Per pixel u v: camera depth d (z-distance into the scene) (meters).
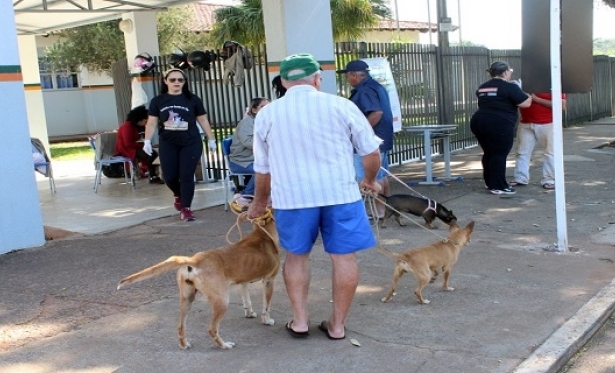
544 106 9.68
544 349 4.35
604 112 23.00
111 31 23.42
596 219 7.91
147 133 8.70
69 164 16.91
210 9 30.05
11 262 6.84
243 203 5.64
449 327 4.76
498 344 4.45
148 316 5.09
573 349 4.46
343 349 4.40
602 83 22.73
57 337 4.75
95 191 11.65
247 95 11.12
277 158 4.28
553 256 6.46
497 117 9.31
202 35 25.17
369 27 22.62
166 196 10.73
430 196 9.66
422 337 4.59
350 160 4.33
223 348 4.44
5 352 4.50
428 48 13.96
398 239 7.37
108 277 6.19
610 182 10.25
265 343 4.53
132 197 10.83
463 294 5.46
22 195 7.31
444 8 15.24
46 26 14.34
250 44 21.64
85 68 26.27
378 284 5.79
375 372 4.07
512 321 4.85
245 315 5.04
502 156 9.48
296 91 4.30
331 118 4.22
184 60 11.70
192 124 8.55
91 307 5.37
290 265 4.50
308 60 4.30
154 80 12.47
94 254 7.06
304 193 4.22
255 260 4.50
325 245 4.42
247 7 21.86
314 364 4.19
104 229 8.33
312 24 10.23
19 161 7.27
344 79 11.52
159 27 22.88
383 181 8.10
